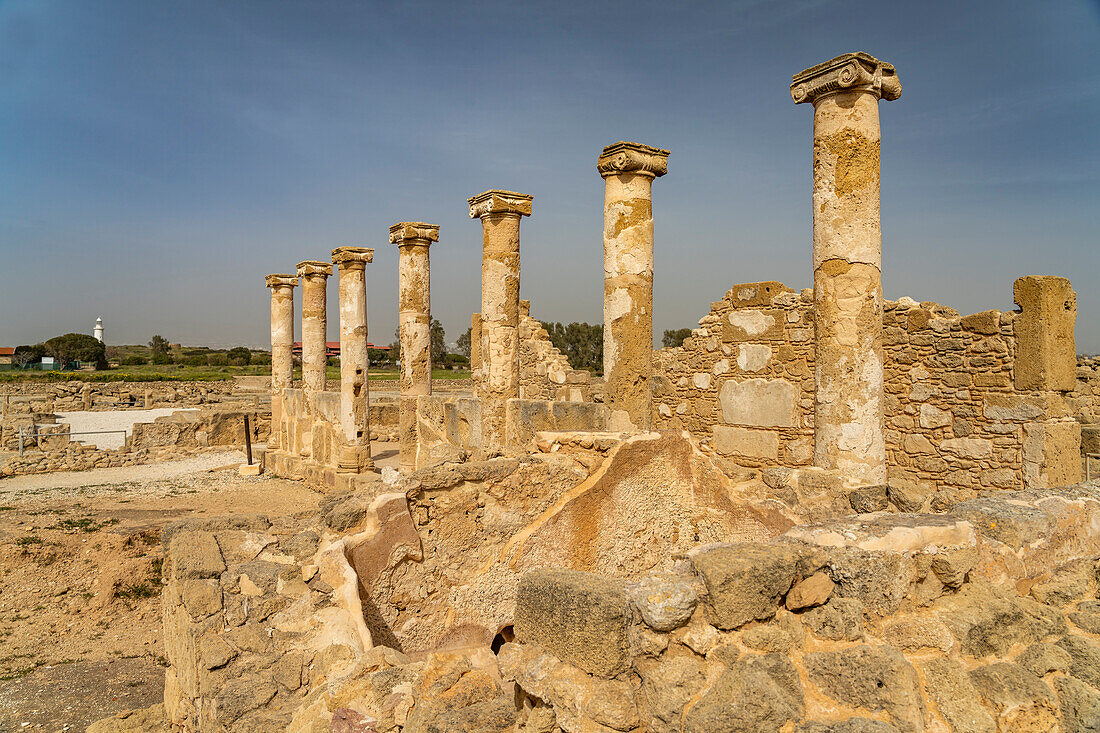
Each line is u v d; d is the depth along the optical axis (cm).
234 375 6181
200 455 2230
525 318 1952
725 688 304
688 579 341
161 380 4853
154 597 970
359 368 1611
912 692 313
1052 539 450
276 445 2125
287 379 2164
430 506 640
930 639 346
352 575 539
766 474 717
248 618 507
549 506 706
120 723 601
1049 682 356
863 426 680
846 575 353
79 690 731
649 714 309
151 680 758
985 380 943
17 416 2600
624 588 342
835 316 690
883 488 632
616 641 320
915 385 1021
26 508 1390
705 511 761
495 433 1032
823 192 700
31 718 673
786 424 1122
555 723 337
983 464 943
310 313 1933
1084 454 1175
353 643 475
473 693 407
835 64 682
